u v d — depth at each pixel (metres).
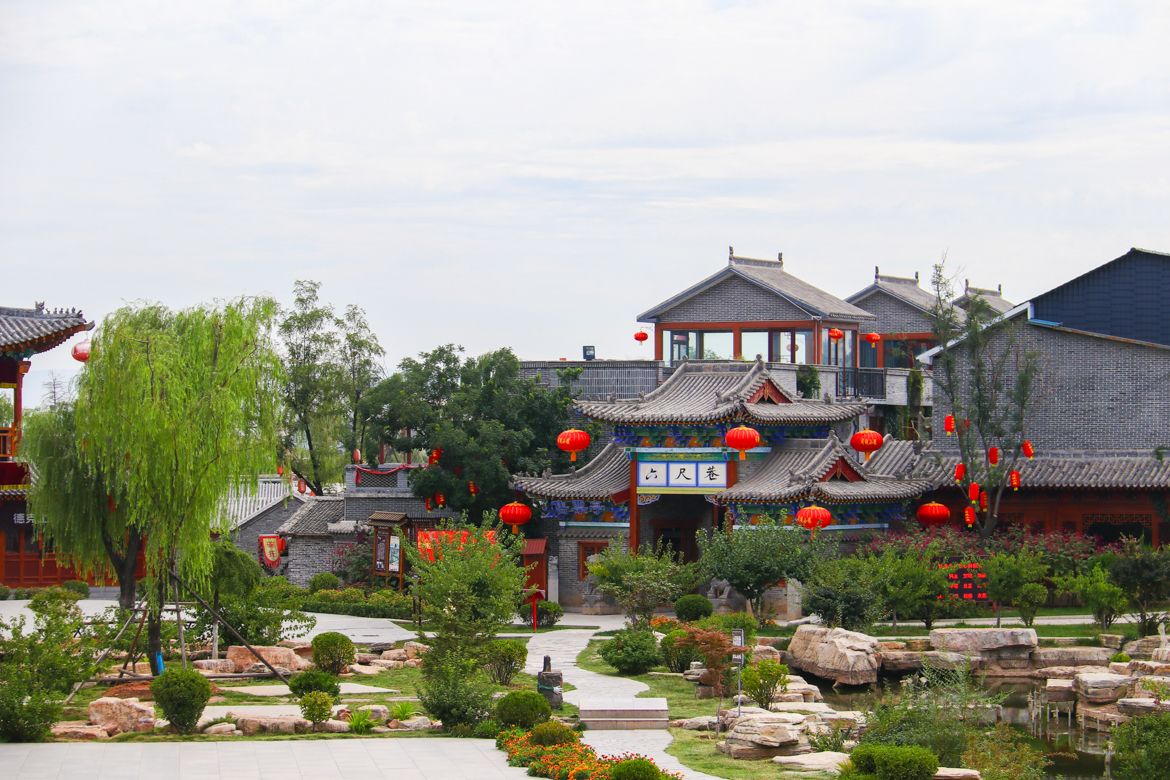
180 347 30.27
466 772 21.39
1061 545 43.97
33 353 45.66
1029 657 36.97
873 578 38.62
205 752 22.62
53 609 28.14
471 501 48.94
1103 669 34.94
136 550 31.77
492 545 36.25
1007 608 44.50
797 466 45.78
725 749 24.11
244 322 30.80
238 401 30.20
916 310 70.25
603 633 41.47
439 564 34.62
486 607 32.97
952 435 51.09
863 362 68.31
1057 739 29.45
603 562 40.47
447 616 31.48
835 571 37.91
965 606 41.84
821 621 38.12
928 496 49.41
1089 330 52.72
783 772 22.36
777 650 36.09
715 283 61.28
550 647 38.50
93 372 29.22
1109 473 45.97
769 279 60.94
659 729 26.83
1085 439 48.75
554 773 20.95
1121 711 30.47
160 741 23.73
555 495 47.56
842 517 45.50
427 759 22.39
